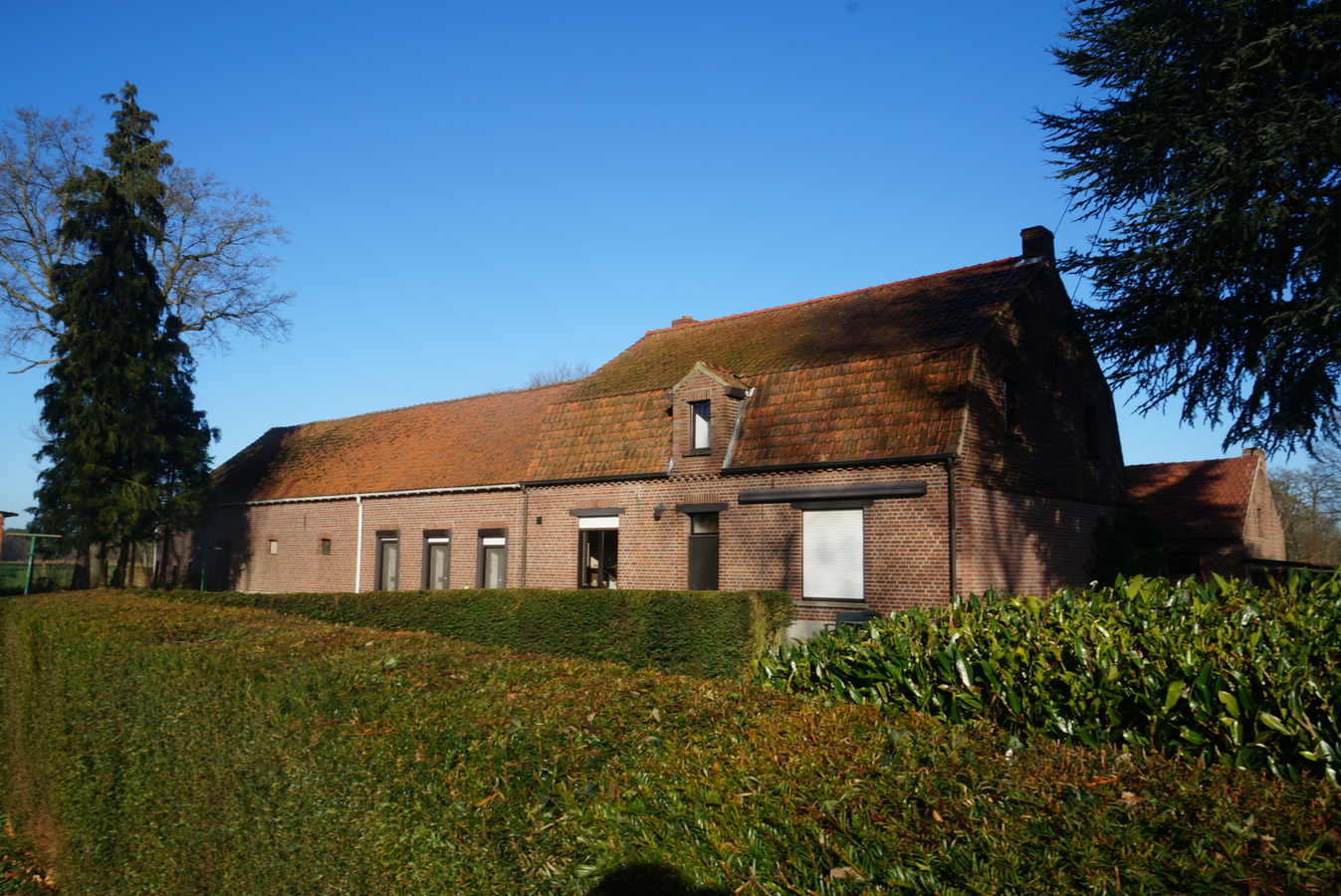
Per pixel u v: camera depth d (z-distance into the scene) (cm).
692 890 256
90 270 2655
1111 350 1794
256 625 714
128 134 2883
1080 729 400
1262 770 328
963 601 537
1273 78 1530
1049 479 1858
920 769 300
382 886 342
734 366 2080
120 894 607
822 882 244
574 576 2128
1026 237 2017
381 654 532
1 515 2686
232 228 3172
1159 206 1579
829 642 525
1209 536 2667
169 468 2844
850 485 1692
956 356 1680
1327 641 380
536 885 288
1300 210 1485
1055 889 228
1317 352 1515
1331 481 4050
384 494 2636
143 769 585
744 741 340
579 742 344
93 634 699
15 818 905
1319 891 216
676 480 1967
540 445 2291
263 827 437
